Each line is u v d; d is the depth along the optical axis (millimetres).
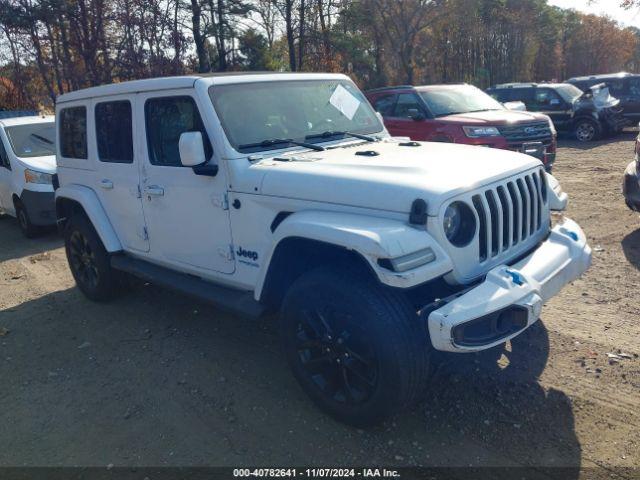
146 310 5254
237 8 23609
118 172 4641
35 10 18906
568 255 3432
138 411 3584
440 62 47219
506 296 2822
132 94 4316
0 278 6629
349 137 4324
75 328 4977
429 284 3076
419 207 2816
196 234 4031
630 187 6246
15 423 3561
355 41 29234
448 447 3010
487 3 43969
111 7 19453
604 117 15773
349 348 2986
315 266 3443
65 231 5609
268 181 3434
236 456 3066
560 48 66062
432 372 3711
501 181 3229
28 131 9086
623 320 4285
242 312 3576
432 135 9438
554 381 3543
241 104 3861
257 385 3779
